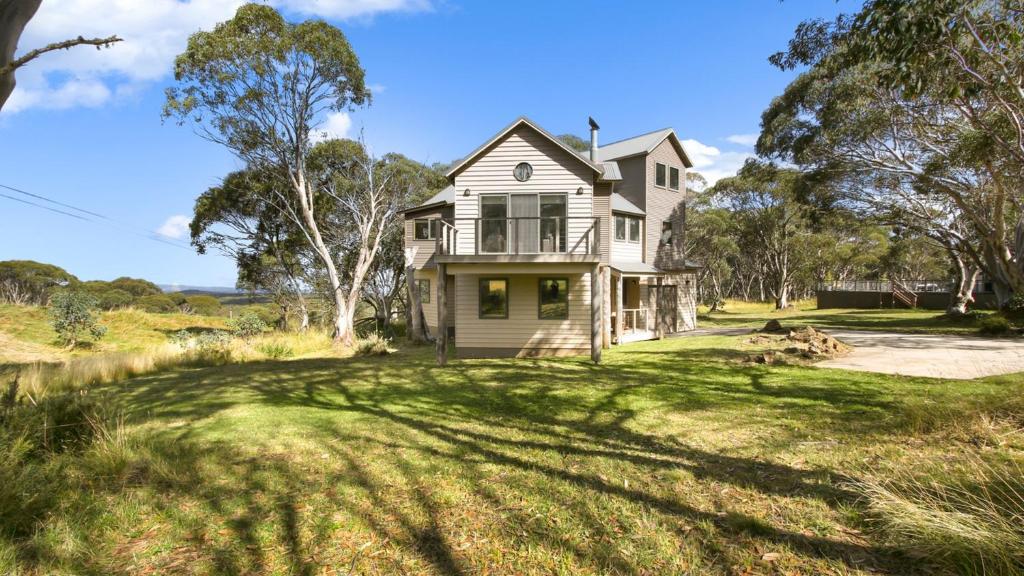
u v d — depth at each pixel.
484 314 16.33
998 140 13.51
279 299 31.44
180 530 3.94
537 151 16.19
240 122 21.98
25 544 3.64
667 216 24.34
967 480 4.07
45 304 33.28
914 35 7.57
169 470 5.16
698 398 8.40
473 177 16.33
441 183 34.06
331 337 23.70
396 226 29.62
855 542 3.48
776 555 3.35
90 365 13.39
